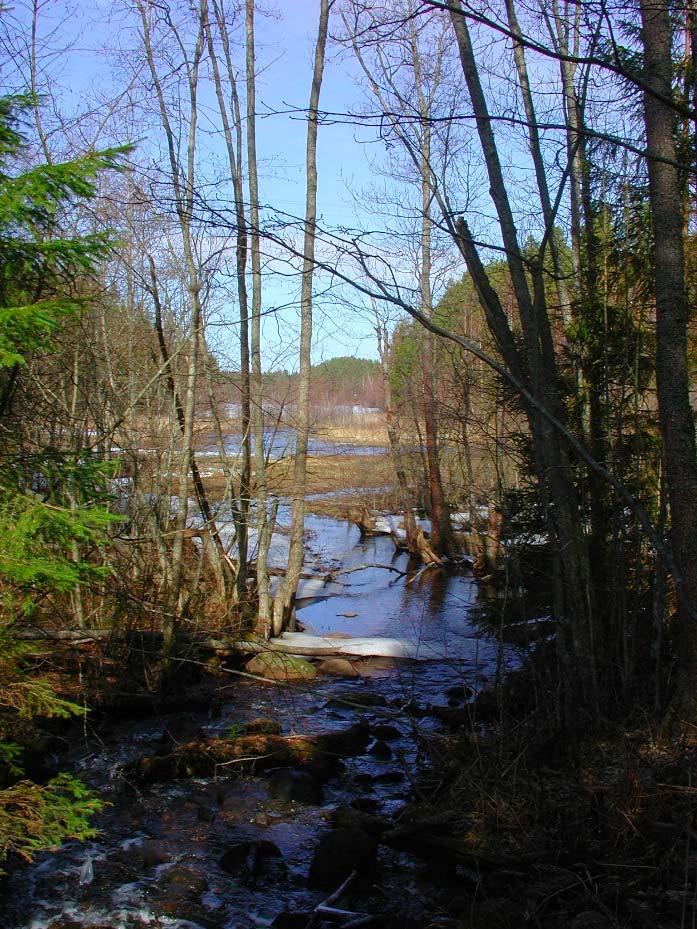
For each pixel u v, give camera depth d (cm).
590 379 877
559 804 578
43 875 577
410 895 549
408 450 2195
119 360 1198
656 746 615
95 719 891
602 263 888
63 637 917
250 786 738
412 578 1830
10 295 489
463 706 950
